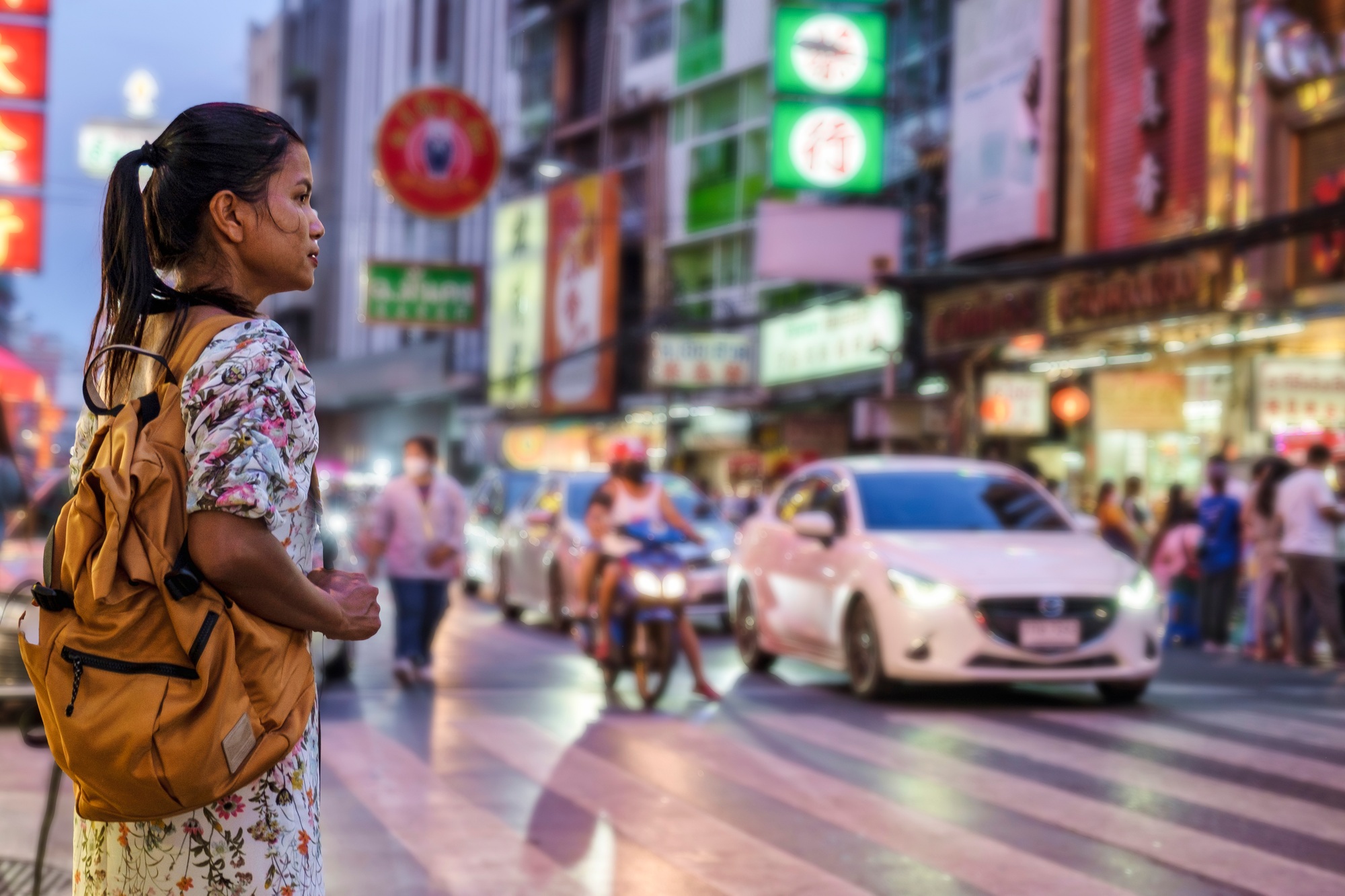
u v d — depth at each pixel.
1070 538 10.80
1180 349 19.44
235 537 2.09
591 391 40.62
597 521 10.83
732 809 6.66
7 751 8.21
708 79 38.25
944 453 22.53
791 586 11.50
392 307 40.19
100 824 2.26
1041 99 21.33
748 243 36.38
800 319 30.66
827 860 5.72
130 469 2.06
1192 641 15.16
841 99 25.67
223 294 2.31
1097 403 19.19
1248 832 6.14
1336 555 13.23
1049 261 17.06
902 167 28.09
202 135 2.29
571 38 47.12
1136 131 19.91
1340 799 6.79
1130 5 20.09
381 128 32.12
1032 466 17.39
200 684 2.05
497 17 53.28
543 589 16.03
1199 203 18.66
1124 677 9.84
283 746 2.14
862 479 11.41
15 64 15.06
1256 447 18.41
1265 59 17.56
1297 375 16.59
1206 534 15.09
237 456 2.10
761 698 10.42
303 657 2.22
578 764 7.79
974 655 9.67
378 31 63.25
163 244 2.32
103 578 2.02
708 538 16.08
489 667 12.44
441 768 7.67
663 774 7.47
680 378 32.28
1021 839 6.05
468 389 49.94
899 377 25.94
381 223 61.53
